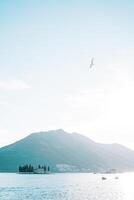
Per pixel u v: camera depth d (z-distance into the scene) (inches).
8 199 5669.3
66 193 6953.7
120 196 6387.8
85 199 5762.8
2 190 7706.7
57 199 5698.8
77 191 7578.7
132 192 7357.3
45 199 5679.1
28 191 7431.1
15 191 7416.3
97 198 5959.6
